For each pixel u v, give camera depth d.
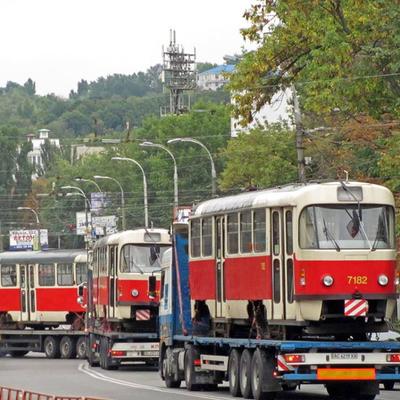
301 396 70.25
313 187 62.81
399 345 62.72
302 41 96.56
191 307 77.56
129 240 103.31
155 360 104.25
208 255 74.12
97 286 111.88
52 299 130.62
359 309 61.97
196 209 76.75
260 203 66.00
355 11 90.19
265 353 64.62
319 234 62.34
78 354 128.25
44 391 77.31
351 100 91.31
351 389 67.44
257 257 66.38
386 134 113.81
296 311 62.38
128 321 103.75
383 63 89.12
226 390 77.69
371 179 109.62
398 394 73.19
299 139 103.44
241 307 68.69
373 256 62.44
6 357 138.25
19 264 134.25
